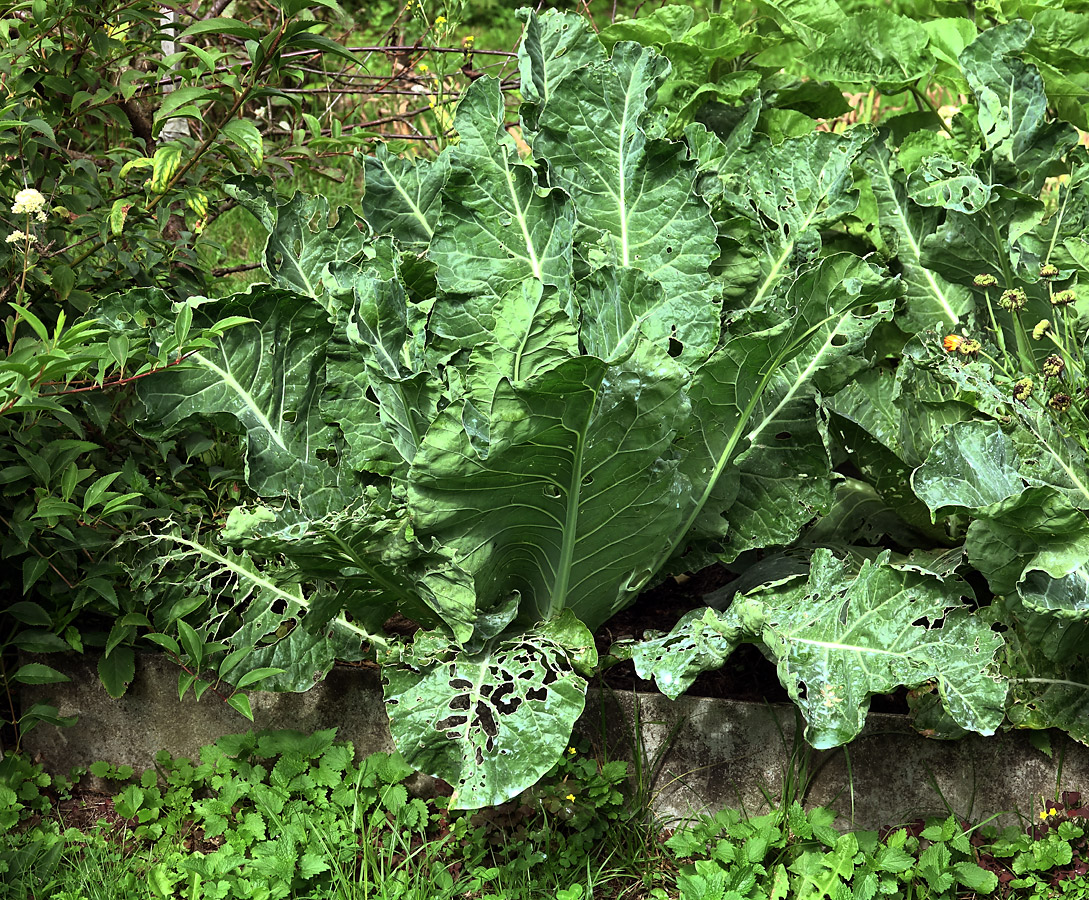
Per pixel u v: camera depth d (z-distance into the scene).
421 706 1.72
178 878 1.77
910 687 1.80
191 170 2.10
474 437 1.60
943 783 1.84
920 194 2.12
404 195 1.99
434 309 1.80
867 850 1.78
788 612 1.77
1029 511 1.65
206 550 1.92
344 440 1.84
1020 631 1.84
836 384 1.88
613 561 1.80
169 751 1.99
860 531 2.10
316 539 1.63
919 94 2.43
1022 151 2.16
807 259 1.96
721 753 1.87
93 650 1.98
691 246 1.86
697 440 1.79
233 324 1.66
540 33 1.95
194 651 1.82
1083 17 2.33
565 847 1.81
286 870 1.74
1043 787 1.84
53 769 2.01
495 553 1.75
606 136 1.88
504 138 1.83
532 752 1.68
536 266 1.82
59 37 1.95
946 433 1.71
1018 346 1.96
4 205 1.88
